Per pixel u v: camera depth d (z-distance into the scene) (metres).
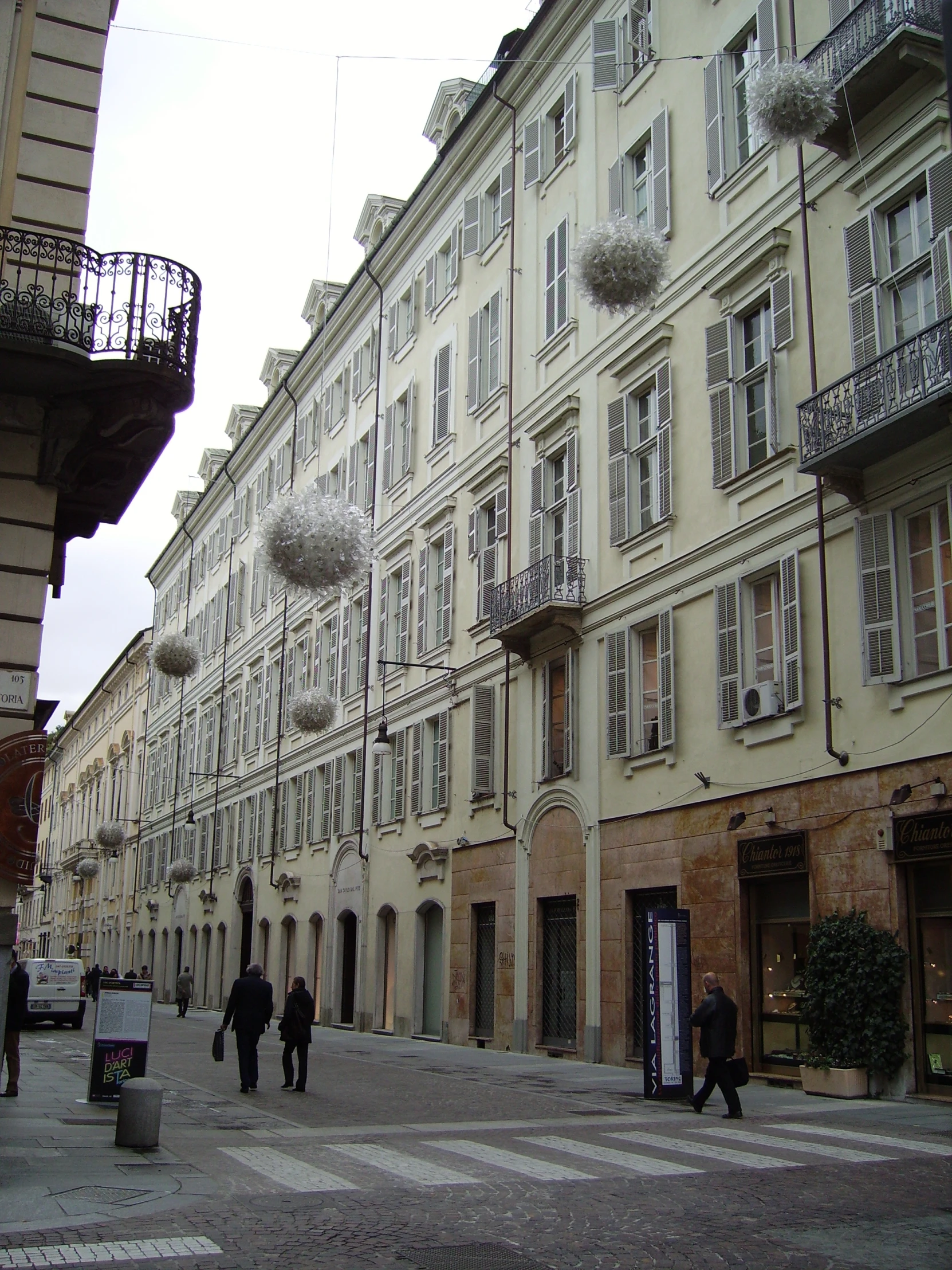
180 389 12.37
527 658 23.78
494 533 26.55
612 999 19.77
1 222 12.62
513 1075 17.83
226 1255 6.68
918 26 14.71
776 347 17.31
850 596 15.53
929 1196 8.34
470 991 24.86
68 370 11.87
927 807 14.00
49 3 13.34
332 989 32.66
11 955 11.50
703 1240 7.14
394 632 31.72
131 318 12.23
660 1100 14.13
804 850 15.69
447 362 29.47
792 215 17.39
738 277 18.30
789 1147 10.48
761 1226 7.48
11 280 12.39
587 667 21.61
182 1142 10.68
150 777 59.28
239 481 48.97
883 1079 14.14
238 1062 19.88
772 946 16.55
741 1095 14.74
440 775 27.34
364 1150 10.40
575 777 21.56
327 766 35.50
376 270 34.72
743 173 18.56
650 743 19.86
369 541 13.59
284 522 13.27
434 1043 25.80
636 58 22.16
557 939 22.05
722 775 17.62
